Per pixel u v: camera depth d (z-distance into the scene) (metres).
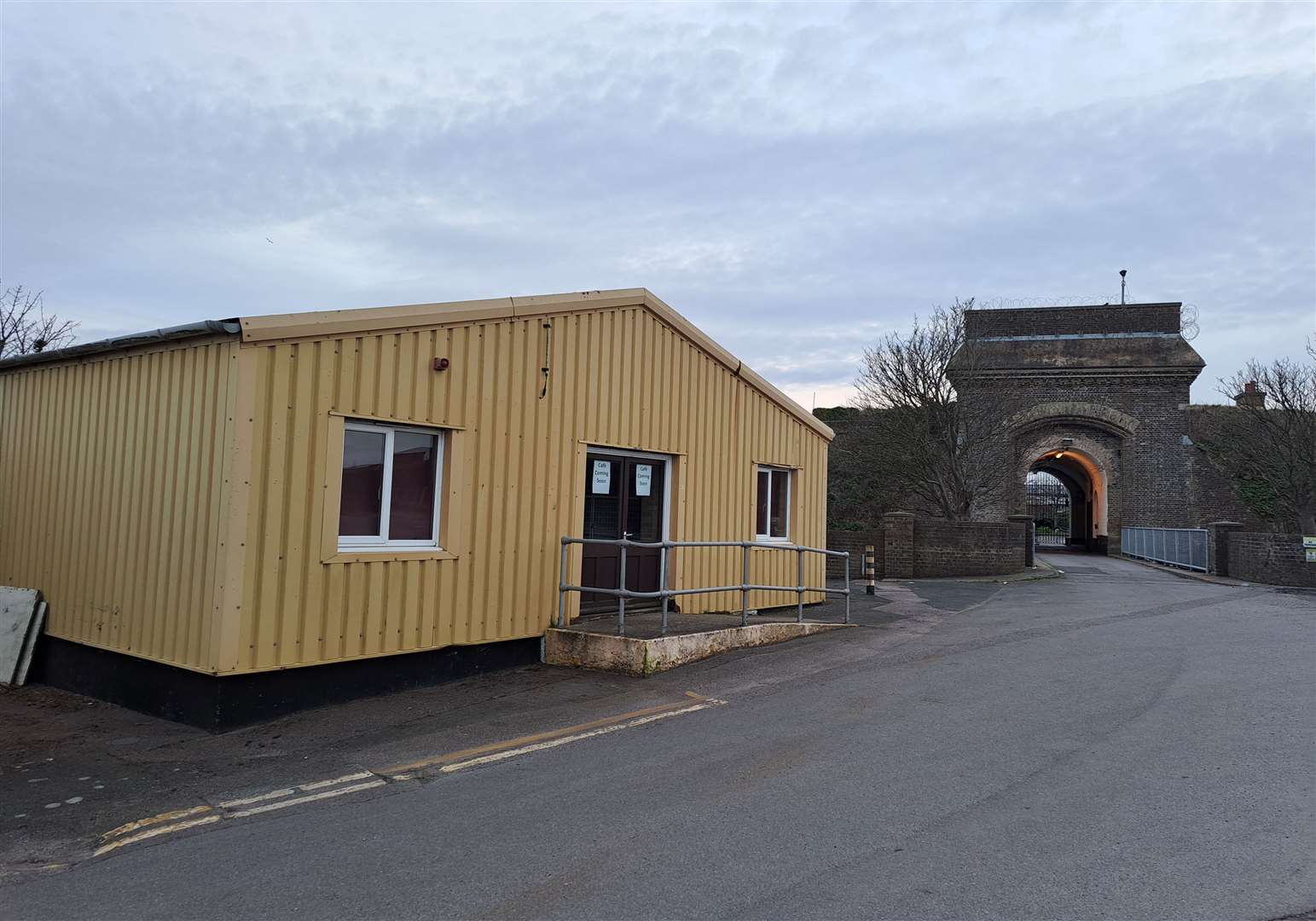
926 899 3.93
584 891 4.04
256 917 3.86
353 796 5.43
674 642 9.03
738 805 5.14
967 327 27.69
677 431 11.34
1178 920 3.73
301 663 7.30
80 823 5.08
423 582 8.23
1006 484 31.62
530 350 9.30
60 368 9.17
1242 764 5.84
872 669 9.09
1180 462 31.22
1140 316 32.47
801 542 14.05
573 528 9.78
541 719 7.18
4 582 9.67
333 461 7.51
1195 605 15.34
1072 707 7.44
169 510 7.50
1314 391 23.33
